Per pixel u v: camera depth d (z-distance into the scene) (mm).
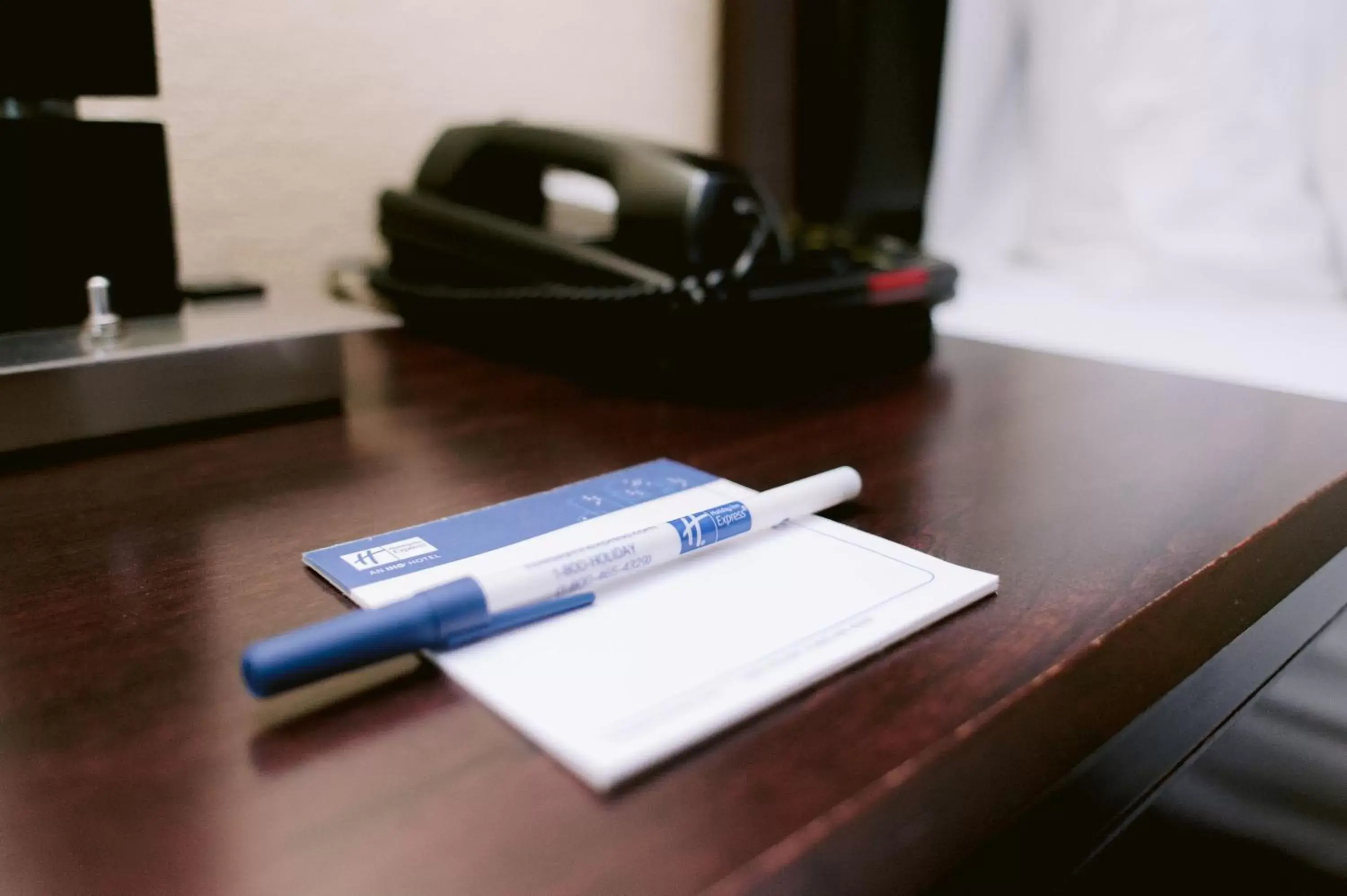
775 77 985
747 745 221
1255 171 899
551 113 861
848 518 354
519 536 332
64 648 264
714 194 515
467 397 515
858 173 929
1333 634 419
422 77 774
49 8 455
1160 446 441
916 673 251
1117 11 909
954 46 988
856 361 571
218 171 687
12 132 440
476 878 183
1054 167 977
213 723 231
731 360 503
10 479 392
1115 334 744
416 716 233
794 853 189
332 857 189
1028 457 424
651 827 195
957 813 213
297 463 413
